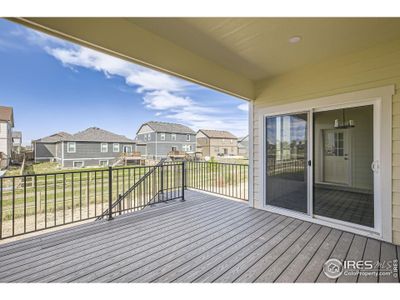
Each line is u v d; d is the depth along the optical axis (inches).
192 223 130.5
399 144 102.7
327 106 127.4
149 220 135.3
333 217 126.3
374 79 109.8
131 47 91.6
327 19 86.7
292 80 143.4
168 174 205.0
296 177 141.7
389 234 103.8
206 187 235.0
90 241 104.5
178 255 91.6
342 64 121.0
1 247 97.1
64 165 740.0
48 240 105.0
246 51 116.5
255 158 166.1
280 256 90.7
